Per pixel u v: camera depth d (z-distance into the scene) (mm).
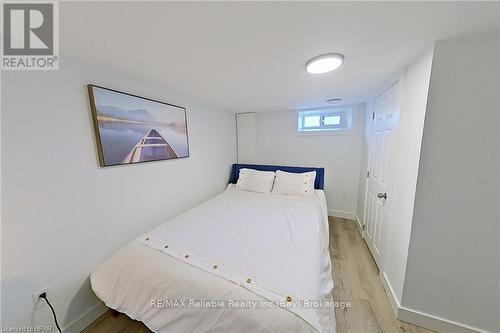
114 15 800
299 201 2428
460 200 1123
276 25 891
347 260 2068
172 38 995
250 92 2096
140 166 1691
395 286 1467
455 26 911
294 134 3285
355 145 2959
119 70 1420
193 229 1652
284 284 1013
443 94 1081
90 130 1313
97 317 1396
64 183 1192
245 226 1730
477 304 1157
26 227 1047
